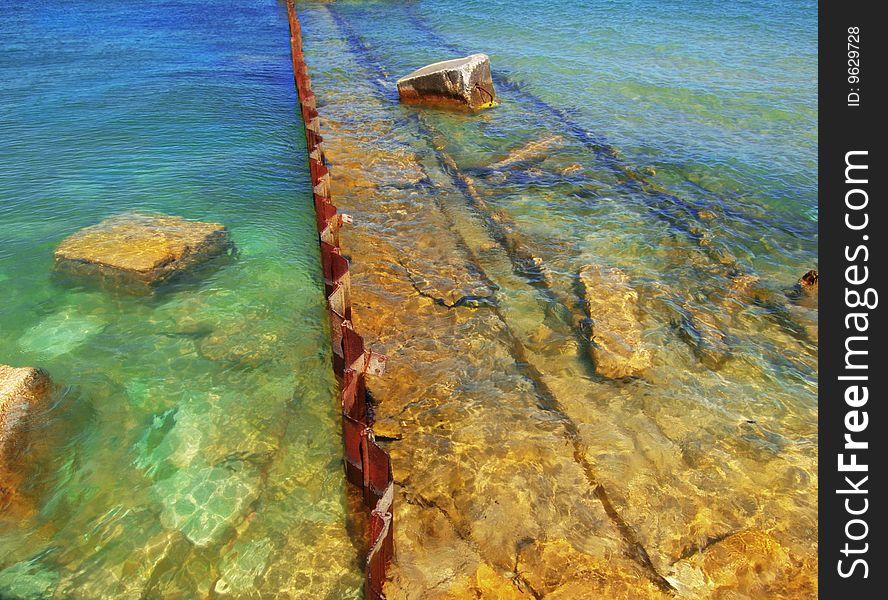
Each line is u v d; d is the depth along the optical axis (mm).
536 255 11258
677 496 6574
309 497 6656
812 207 13375
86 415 7609
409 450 7094
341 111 19922
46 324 9180
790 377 8320
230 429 7539
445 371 8344
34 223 11961
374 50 29562
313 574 5836
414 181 14430
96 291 9977
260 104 20281
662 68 24500
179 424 7566
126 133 17109
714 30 31016
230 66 25359
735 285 10422
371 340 8922
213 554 6023
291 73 24812
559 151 16438
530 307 9711
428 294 10055
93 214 12391
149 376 8305
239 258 11156
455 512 6355
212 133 17406
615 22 33375
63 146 15969
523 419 7555
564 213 12938
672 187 14258
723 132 17891
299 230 12336
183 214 12594
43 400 7590
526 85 22734
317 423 7680
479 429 7398
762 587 5680
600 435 7340
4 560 5930
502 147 16750
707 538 6117
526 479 6738
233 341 9055
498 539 6070
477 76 19734
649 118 19094
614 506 6453
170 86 21703
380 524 5238
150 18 35906
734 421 7590
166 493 6664
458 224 12375
